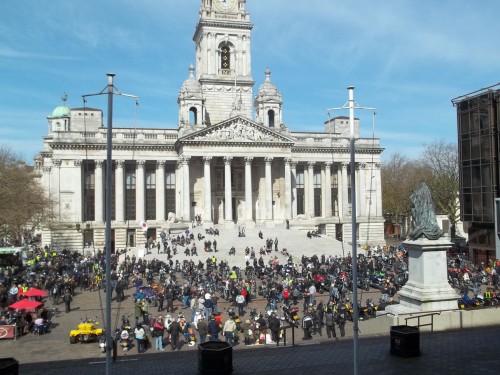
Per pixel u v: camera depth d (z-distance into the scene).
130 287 67.25
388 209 151.50
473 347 25.91
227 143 112.12
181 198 111.81
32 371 25.95
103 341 37.62
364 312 45.12
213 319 38.84
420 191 36.06
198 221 110.31
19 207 82.31
